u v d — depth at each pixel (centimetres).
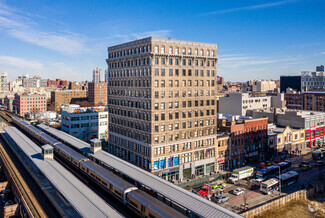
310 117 10125
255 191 5969
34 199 4791
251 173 6919
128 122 7188
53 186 4859
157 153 6384
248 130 8100
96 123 11525
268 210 4831
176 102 6662
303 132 9925
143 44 6519
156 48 6303
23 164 6731
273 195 5725
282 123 10581
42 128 11438
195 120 7012
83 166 6144
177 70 6656
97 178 5488
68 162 7138
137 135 6812
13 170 6562
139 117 6706
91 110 11338
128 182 5094
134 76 6881
